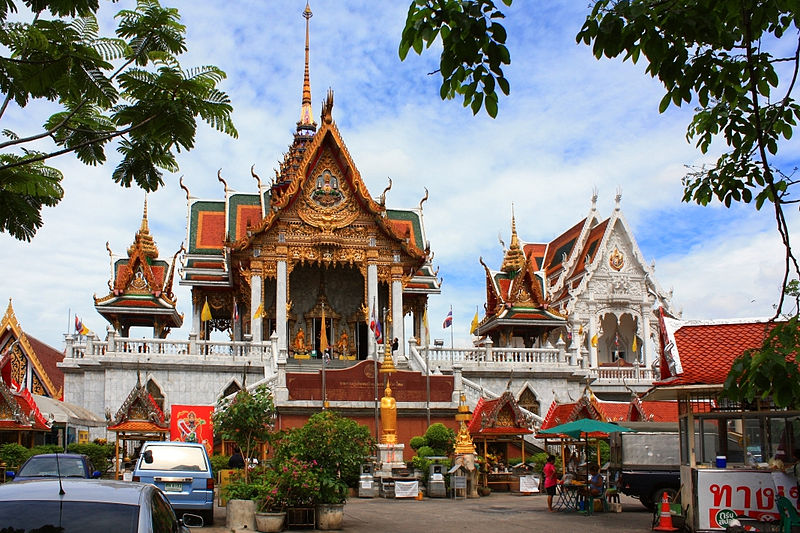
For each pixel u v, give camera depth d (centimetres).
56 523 770
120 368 4244
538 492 3134
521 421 3188
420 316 6294
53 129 1107
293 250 5272
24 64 1075
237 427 2488
